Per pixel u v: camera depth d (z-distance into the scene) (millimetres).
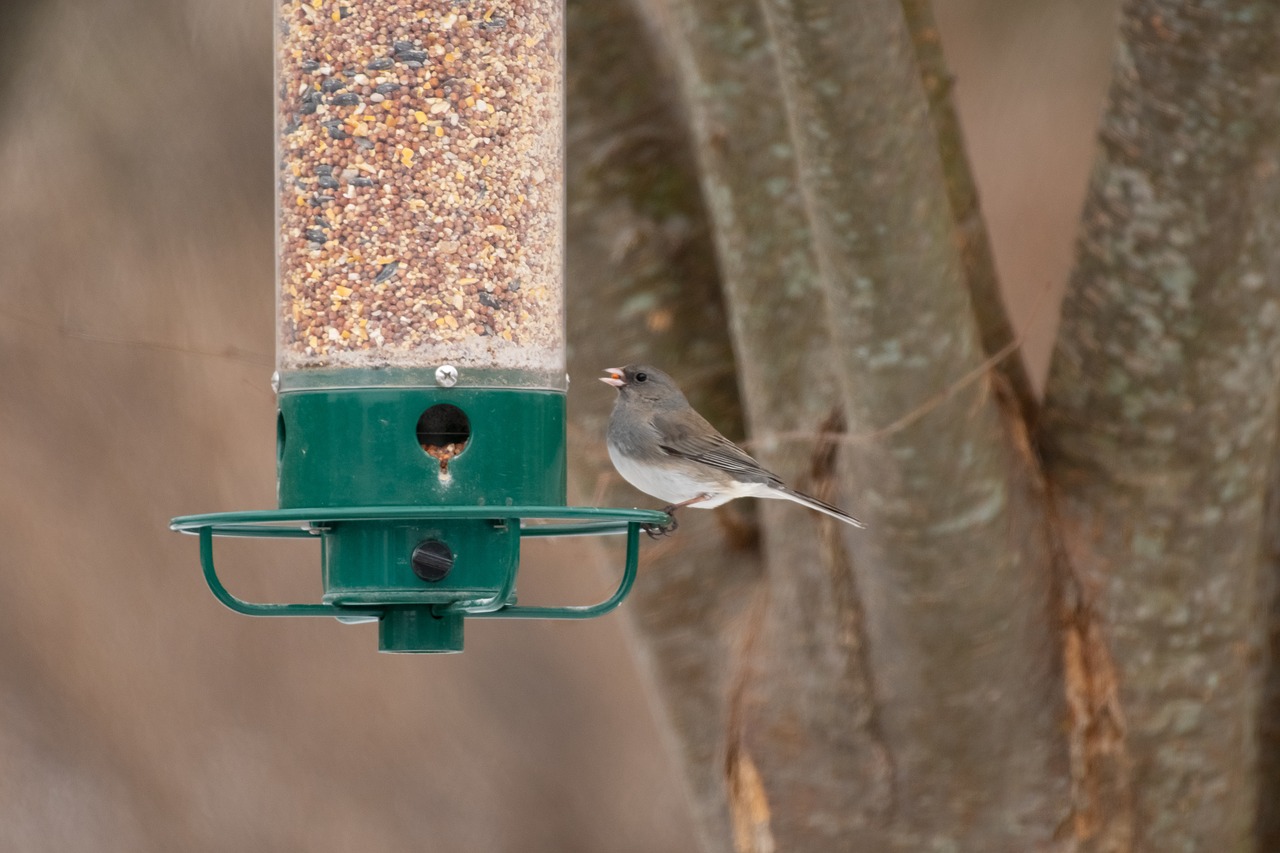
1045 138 19094
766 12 9930
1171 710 11594
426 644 10750
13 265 21203
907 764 11664
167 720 21703
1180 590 11461
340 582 10844
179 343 21125
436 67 11047
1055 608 11523
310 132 11062
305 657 21953
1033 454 11617
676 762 12945
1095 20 19203
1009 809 11609
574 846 21547
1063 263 18547
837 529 11633
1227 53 10531
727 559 12844
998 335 11914
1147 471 11328
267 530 11055
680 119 13445
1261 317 11031
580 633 21891
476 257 11023
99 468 21625
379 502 10773
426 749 21828
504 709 21938
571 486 13328
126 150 21172
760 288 11977
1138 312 11062
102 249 21203
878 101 9922
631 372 12555
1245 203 10812
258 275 21156
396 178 11000
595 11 13367
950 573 10953
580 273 13203
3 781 21328
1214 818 11805
